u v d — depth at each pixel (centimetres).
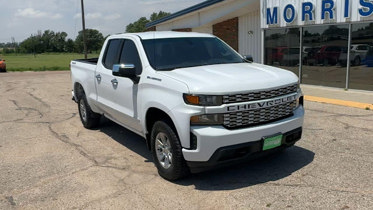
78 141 671
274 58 1414
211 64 523
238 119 413
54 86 1653
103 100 638
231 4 1712
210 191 429
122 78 546
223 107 401
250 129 414
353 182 434
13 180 489
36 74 2586
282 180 449
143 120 494
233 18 1875
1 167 541
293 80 471
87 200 421
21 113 977
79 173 506
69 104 1102
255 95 421
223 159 412
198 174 481
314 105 923
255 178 460
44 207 408
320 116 789
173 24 2406
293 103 472
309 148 568
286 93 456
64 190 451
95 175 496
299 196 403
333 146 575
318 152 548
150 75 479
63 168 529
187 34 587
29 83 1839
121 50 586
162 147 469
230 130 405
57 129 774
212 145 401
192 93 405
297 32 1300
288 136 454
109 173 502
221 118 404
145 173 497
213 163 411
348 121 735
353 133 645
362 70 1106
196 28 2130
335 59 1188
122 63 571
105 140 671
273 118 442
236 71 466
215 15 1866
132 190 443
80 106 774
